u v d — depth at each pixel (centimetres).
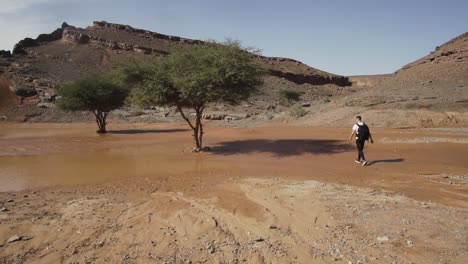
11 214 772
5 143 2448
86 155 1786
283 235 641
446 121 3127
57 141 2559
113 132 3406
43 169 1380
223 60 1625
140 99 1762
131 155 1753
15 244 621
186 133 3039
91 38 10925
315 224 682
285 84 11650
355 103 4128
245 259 556
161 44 12262
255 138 2438
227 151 1802
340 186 967
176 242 623
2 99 5794
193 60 1759
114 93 3309
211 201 852
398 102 3909
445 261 513
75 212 782
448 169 1196
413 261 520
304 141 2166
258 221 712
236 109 5800
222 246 604
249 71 1675
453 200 812
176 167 1373
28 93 6088
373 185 984
